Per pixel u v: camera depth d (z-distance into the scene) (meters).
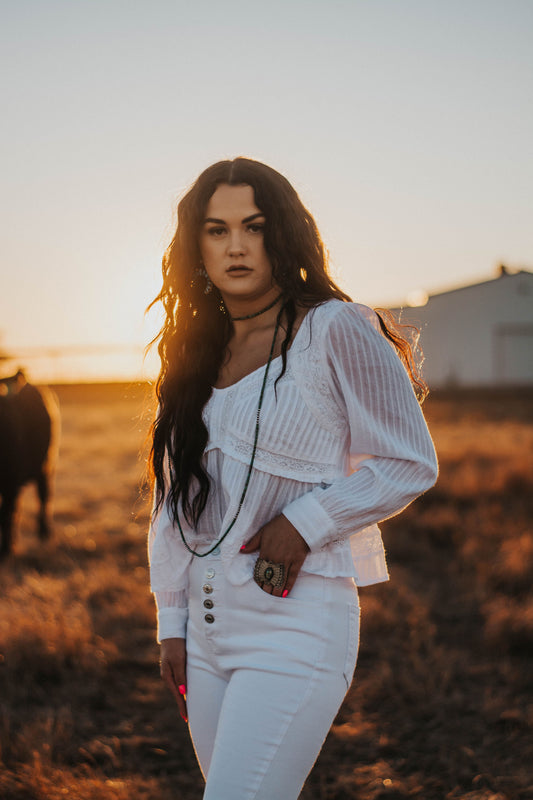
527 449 10.43
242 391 1.66
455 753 3.10
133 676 3.88
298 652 1.57
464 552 5.95
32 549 6.38
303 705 1.56
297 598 1.60
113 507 8.49
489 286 36.44
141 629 4.50
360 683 3.76
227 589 1.66
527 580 5.11
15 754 2.98
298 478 1.61
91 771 2.87
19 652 3.89
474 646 4.25
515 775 2.91
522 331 36.28
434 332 37.19
